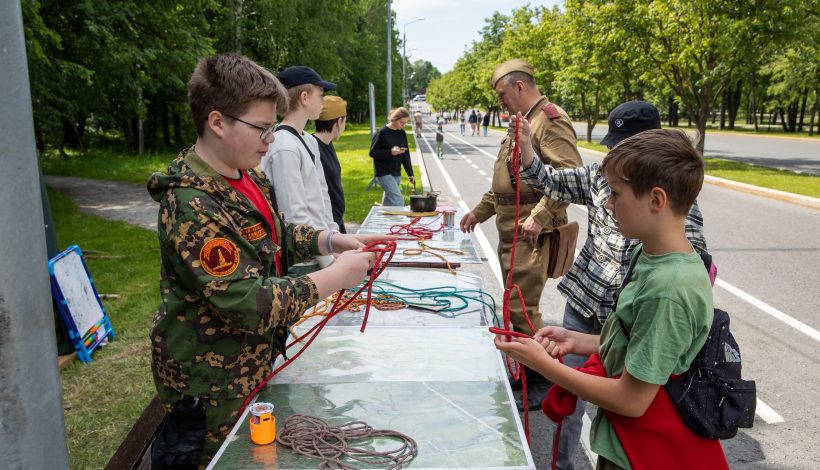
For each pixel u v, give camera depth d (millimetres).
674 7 15773
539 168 2639
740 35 15000
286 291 1638
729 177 14883
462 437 1630
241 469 1502
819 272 6570
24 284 1273
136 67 13633
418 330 2453
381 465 1495
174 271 1677
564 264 3357
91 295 4469
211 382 1736
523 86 3457
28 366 1290
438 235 4266
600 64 20734
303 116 3215
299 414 1754
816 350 4488
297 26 25453
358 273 1825
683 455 1461
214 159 1716
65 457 1396
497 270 6625
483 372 2049
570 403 1713
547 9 30734
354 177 14320
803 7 14562
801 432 3375
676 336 1376
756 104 46594
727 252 7516
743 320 5113
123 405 3572
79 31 11961
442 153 23750
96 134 31891
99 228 8867
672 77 18031
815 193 11953
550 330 1897
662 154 1401
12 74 1234
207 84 1640
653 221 1442
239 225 1686
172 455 1752
